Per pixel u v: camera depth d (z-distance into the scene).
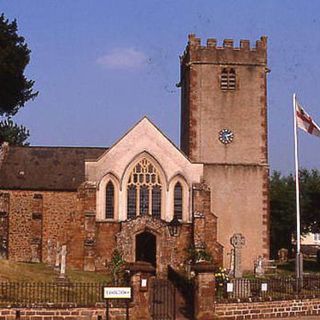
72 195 62.59
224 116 62.44
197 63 62.84
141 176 57.94
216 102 62.56
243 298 34.75
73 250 55.78
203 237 56.44
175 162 58.22
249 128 62.41
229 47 63.09
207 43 63.06
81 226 56.19
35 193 62.38
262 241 60.94
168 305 36.41
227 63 62.91
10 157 65.62
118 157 57.69
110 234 56.72
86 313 31.58
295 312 36.66
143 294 32.06
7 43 73.56
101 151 67.38
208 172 61.53
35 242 61.53
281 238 94.81
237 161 61.91
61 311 31.38
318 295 38.03
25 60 74.25
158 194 57.88
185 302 37.31
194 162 59.69
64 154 66.69
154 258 56.66
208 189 57.59
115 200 57.28
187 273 47.00
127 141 57.97
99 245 56.47
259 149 62.22
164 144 58.28
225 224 60.91
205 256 52.09
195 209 57.19
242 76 62.94
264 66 63.06
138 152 57.84
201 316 32.88
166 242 56.19
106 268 55.78
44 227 62.09
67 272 49.97
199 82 62.72
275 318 35.47
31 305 31.19
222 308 33.69
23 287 35.09
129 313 31.77
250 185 61.59
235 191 61.47
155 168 58.09
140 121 58.38
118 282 37.25
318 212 86.19
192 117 62.34
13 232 61.81
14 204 62.19
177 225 56.41
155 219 56.22
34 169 64.44
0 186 62.03
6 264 44.25
